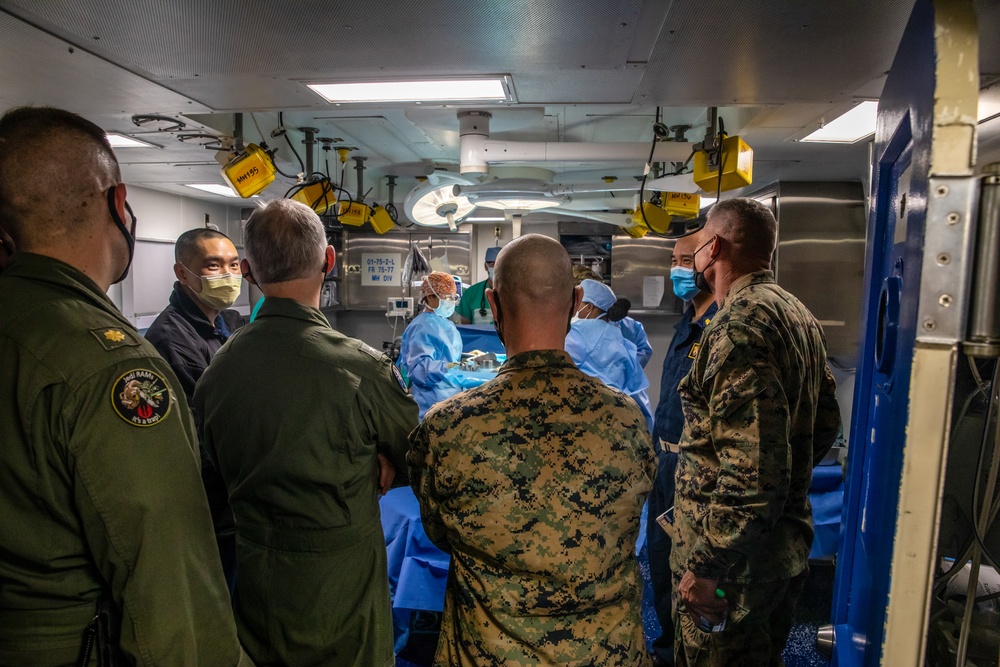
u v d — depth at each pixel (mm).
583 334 2975
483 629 948
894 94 951
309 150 3314
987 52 1563
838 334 3762
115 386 774
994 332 611
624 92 2135
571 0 1419
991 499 857
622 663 957
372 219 4516
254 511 1263
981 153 2668
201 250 1873
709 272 1599
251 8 1462
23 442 745
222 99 2217
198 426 1317
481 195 3746
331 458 1218
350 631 1260
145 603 769
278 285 1285
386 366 1330
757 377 1203
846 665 1092
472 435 954
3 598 767
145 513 769
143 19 1525
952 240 615
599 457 957
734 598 1337
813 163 3281
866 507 1066
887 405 868
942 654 989
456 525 960
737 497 1182
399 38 1649
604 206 4422
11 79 1983
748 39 1647
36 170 796
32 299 789
